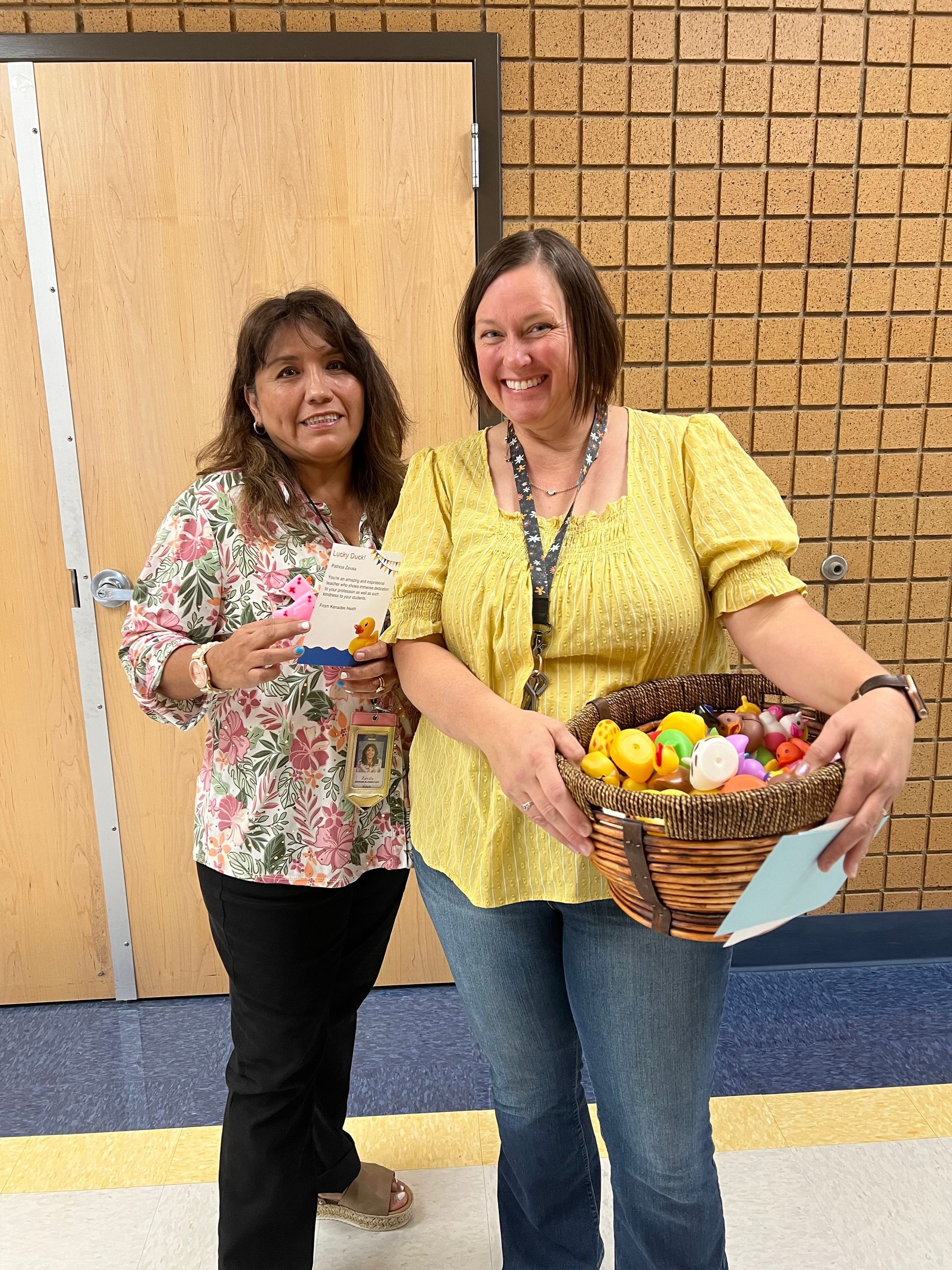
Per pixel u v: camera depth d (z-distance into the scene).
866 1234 1.57
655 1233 1.14
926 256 2.21
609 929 1.06
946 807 2.46
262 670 1.21
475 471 1.16
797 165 2.15
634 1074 1.08
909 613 2.38
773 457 2.29
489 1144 1.82
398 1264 1.55
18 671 2.24
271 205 2.08
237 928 1.35
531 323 1.01
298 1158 1.36
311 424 1.37
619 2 2.04
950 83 2.14
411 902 2.38
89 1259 1.56
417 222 2.11
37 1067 2.13
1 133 2.02
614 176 2.12
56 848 2.33
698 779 0.87
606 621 1.02
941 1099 1.92
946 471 2.32
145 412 2.14
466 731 1.02
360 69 2.03
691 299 2.20
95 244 2.07
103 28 2.01
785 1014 2.27
